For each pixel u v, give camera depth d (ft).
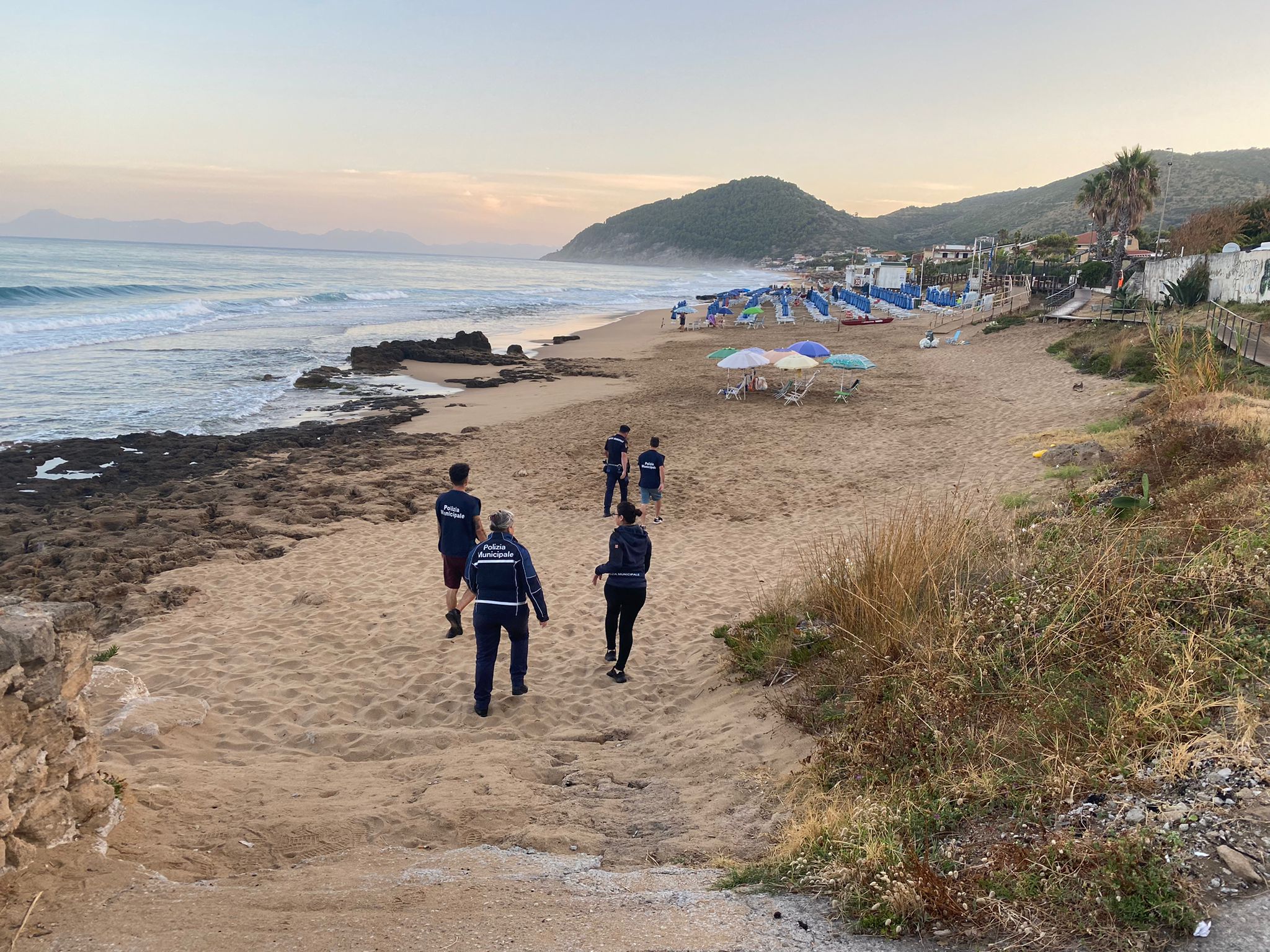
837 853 10.73
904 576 18.56
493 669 20.93
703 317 177.99
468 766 16.46
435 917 9.53
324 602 28.04
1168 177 182.29
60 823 10.72
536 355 115.34
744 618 25.95
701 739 17.67
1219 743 11.10
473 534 24.36
